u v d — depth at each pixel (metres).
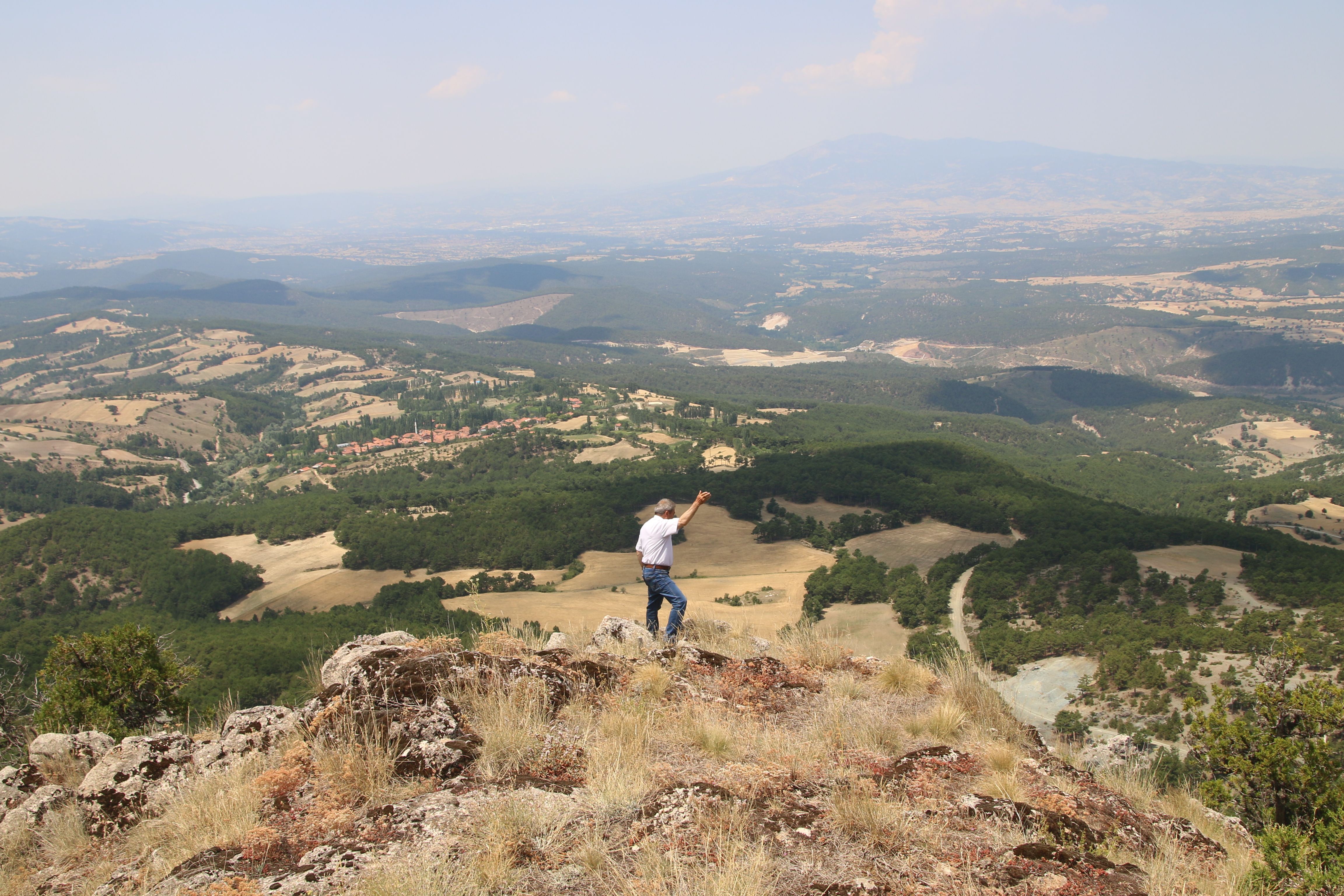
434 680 7.11
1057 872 4.99
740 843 5.00
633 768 6.25
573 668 8.34
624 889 4.59
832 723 7.77
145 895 5.05
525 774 6.18
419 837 5.22
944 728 7.91
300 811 5.92
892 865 4.98
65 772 8.73
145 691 15.57
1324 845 6.55
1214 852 6.18
